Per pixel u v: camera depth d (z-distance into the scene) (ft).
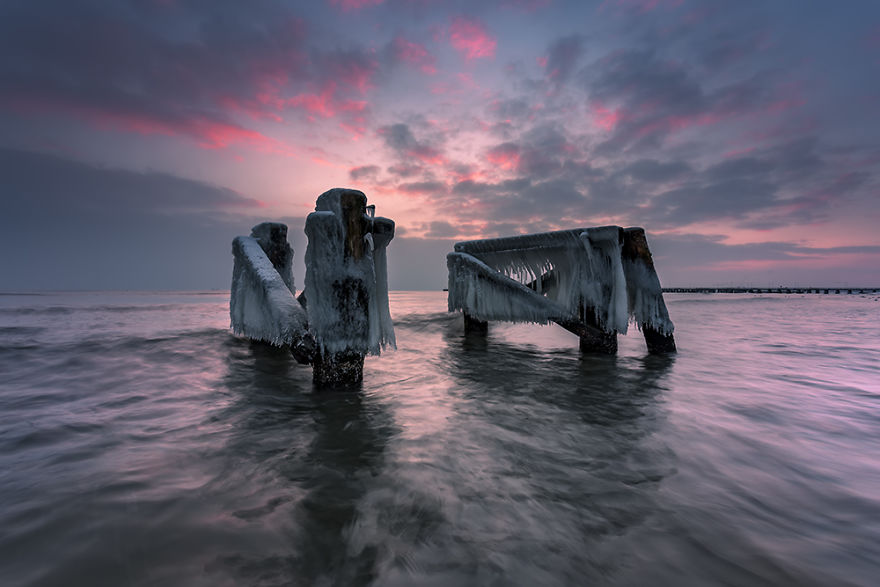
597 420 9.81
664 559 4.58
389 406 10.87
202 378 13.93
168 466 7.02
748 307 71.00
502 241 20.57
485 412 10.43
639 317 19.48
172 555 4.57
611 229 17.53
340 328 11.40
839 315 50.83
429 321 34.09
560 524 5.30
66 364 15.64
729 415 10.24
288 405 10.87
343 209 11.27
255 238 18.88
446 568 4.42
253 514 5.48
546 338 26.30
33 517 5.26
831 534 5.11
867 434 8.83
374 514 5.52
